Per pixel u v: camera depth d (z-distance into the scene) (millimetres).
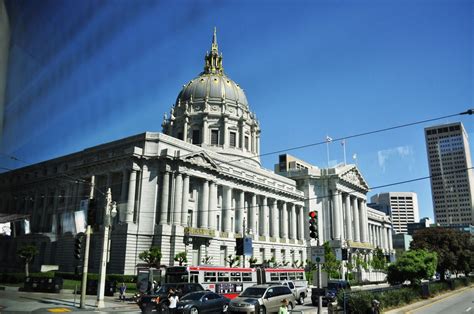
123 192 65562
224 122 104000
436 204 193875
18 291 44562
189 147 75312
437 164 193750
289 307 30297
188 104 106750
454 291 58094
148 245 64125
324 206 111188
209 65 118500
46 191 77562
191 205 72875
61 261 69188
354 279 96250
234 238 78938
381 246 151625
